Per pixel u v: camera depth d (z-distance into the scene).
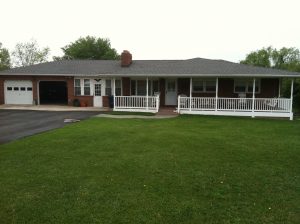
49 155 8.52
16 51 59.56
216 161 8.12
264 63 55.34
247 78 22.23
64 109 23.09
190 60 25.09
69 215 4.99
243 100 19.95
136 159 8.19
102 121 16.12
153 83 24.05
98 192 5.92
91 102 25.84
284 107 19.17
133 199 5.62
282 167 7.67
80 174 6.95
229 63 23.25
